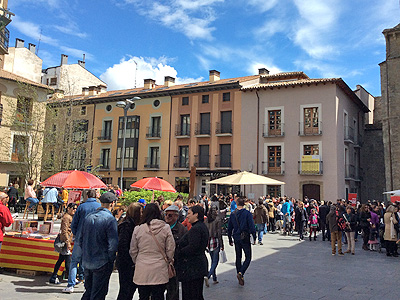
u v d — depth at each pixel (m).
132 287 5.38
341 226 12.41
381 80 29.44
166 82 40.84
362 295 7.04
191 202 11.43
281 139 30.55
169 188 13.43
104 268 5.09
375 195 35.28
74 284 6.78
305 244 15.32
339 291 7.32
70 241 7.34
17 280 7.42
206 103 34.44
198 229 5.20
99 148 39.47
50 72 51.44
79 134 38.06
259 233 14.95
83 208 6.46
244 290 7.27
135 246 4.80
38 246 7.84
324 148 28.92
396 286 7.88
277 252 12.71
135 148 37.09
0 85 27.59
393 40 28.89
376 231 14.19
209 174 32.97
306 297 6.80
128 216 5.50
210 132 33.84
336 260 11.34
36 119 28.33
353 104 33.94
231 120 33.12
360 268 10.02
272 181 16.33
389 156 28.14
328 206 16.81
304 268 9.81
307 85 29.97
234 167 32.19
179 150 35.25
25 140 27.97
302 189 29.34
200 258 5.23
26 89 27.77
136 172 37.06
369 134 36.47
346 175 30.47
